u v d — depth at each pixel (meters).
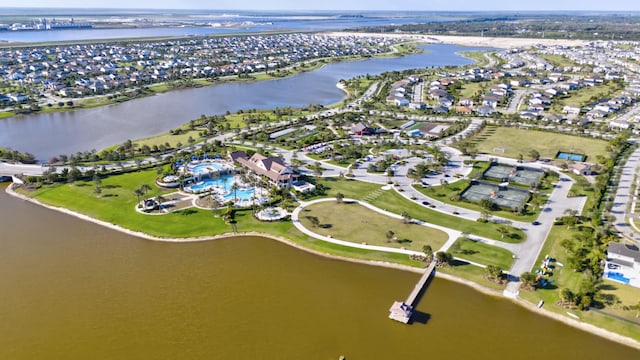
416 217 118.75
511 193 135.12
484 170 151.75
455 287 90.62
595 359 73.38
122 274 95.06
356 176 146.62
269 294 88.69
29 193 134.25
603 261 95.44
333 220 117.06
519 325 80.50
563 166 151.75
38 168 151.75
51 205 126.88
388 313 83.31
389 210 122.75
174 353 73.44
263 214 119.94
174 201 127.88
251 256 102.31
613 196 130.00
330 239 108.06
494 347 75.38
